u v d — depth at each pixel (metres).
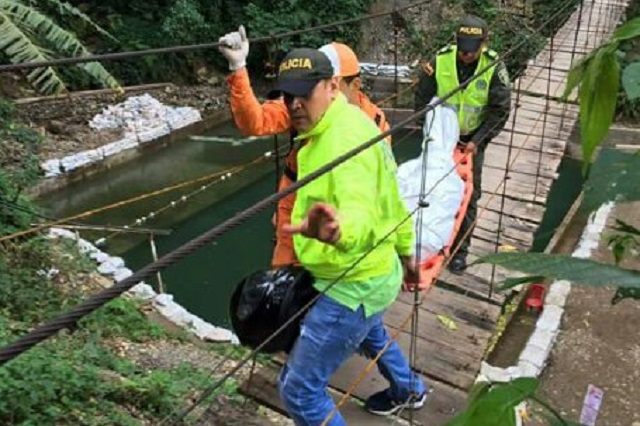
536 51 8.06
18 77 9.47
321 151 1.92
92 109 9.53
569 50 7.85
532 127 5.93
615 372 4.22
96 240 7.11
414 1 12.52
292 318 1.95
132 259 7.01
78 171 8.16
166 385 3.72
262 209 0.90
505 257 0.63
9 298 4.54
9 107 8.54
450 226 3.30
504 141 5.80
